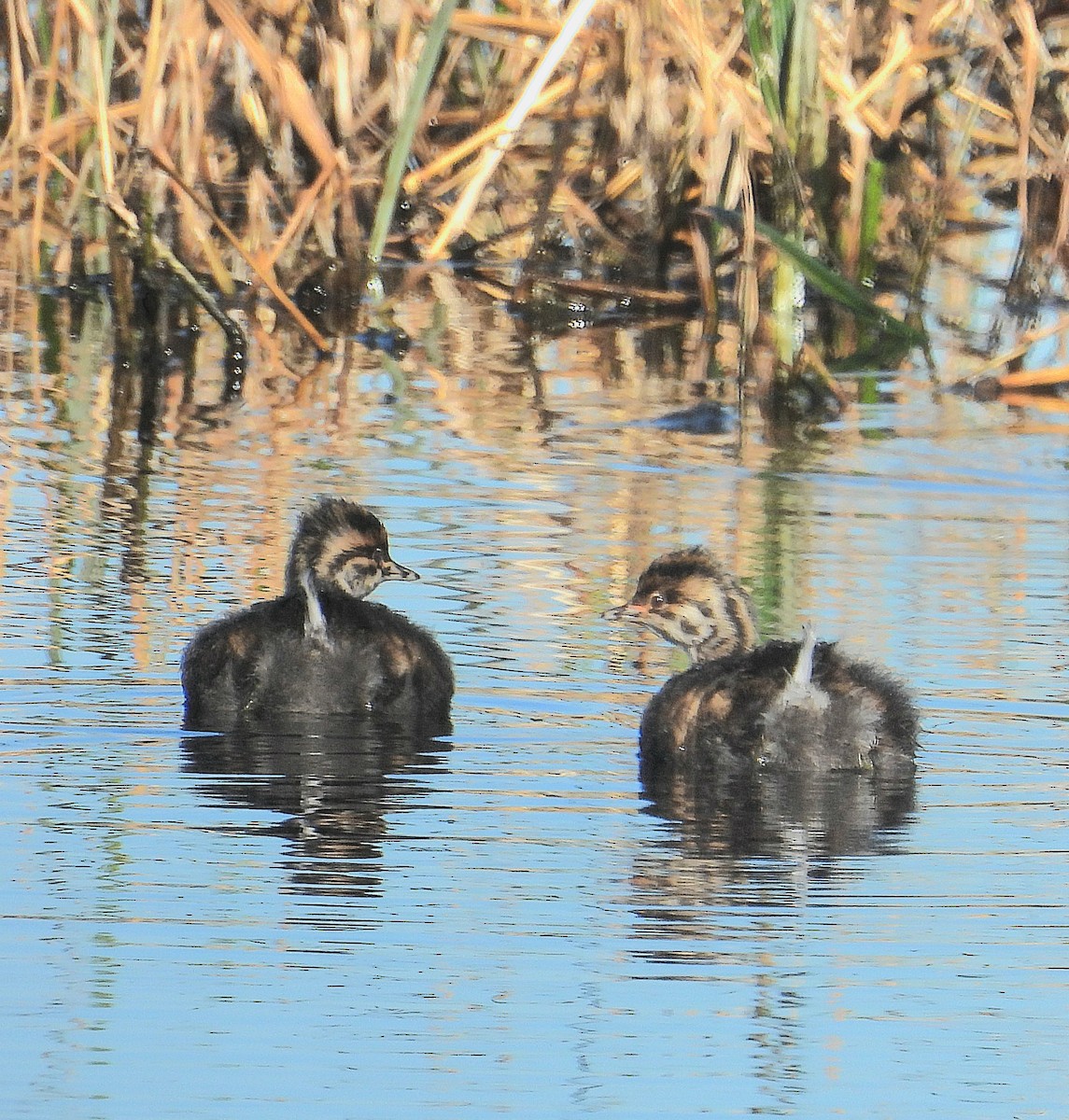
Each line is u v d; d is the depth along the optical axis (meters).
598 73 27.66
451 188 27.59
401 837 9.90
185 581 14.71
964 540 16.59
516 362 23.41
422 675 12.12
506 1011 8.00
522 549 16.00
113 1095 7.26
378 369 22.86
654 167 26.91
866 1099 7.36
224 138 28.44
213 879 9.27
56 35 24.73
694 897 9.20
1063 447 19.95
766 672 11.51
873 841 10.01
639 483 18.28
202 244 25.11
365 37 27.19
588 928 8.79
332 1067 7.46
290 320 25.23
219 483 17.88
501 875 9.41
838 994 8.20
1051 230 27.66
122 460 18.61
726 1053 7.68
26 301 25.52
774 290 23.14
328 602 12.50
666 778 11.08
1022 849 9.91
